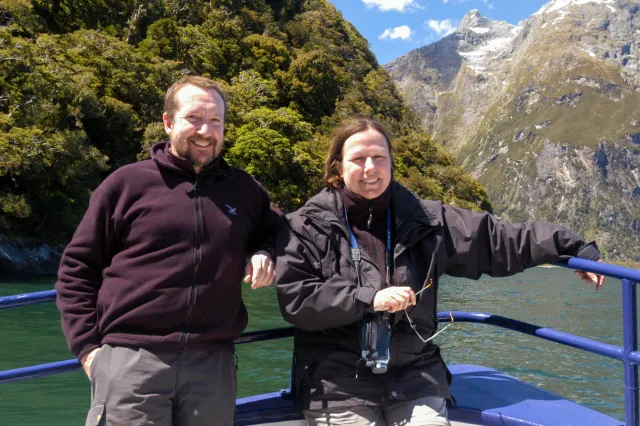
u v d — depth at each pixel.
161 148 2.22
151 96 55.25
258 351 9.73
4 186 37.69
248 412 2.29
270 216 2.37
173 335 1.96
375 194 2.29
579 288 41.72
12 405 6.38
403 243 2.26
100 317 2.04
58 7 66.56
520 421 2.20
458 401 2.42
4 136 35.72
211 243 2.05
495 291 34.38
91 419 1.93
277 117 62.38
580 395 8.88
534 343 12.77
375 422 2.18
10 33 43.38
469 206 90.44
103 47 54.94
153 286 1.98
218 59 75.81
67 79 44.12
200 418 2.00
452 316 2.65
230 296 2.10
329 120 80.81
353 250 2.27
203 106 2.12
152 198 2.06
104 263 2.09
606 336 18.02
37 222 39.31
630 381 1.95
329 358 2.22
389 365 2.22
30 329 13.30
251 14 91.88
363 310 2.09
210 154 2.14
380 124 2.36
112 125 51.50
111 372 1.93
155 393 1.92
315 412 2.22
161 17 78.19
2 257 35.22
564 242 2.29
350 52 112.12
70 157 39.44
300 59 83.25
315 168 60.06
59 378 7.59
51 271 38.88
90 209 2.06
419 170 93.12
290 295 2.17
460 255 2.37
